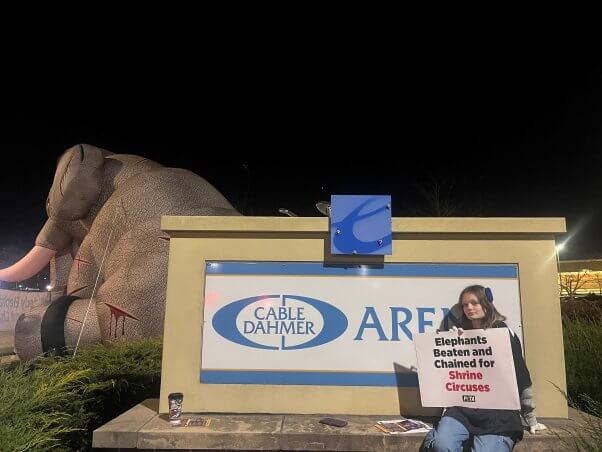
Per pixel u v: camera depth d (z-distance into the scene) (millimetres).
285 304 3850
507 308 3773
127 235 8461
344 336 3797
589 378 4832
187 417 3639
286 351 3795
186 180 9211
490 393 3256
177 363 3793
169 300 3867
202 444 3273
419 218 3861
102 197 9859
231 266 3908
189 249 3928
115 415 4918
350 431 3316
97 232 9156
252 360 3793
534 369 3701
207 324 3842
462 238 3865
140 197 8789
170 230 3906
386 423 3482
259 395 3746
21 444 3348
